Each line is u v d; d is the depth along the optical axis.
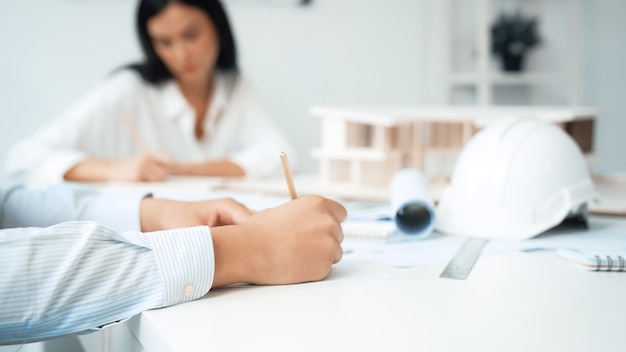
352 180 1.28
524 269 0.60
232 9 2.29
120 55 2.16
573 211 0.80
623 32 2.76
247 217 0.62
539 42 2.62
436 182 1.30
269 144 1.84
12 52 2.03
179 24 1.64
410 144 1.35
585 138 1.36
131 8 2.16
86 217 0.72
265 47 2.36
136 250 0.49
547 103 2.79
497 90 2.76
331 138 1.29
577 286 0.54
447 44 2.54
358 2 2.48
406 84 2.61
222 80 1.87
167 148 1.83
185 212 0.67
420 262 0.63
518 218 0.76
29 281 0.44
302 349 0.39
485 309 0.47
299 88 2.44
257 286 0.54
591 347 0.39
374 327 0.43
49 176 1.40
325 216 0.56
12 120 2.05
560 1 2.70
